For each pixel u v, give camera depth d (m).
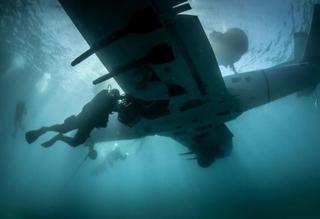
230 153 10.11
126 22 3.80
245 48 8.80
